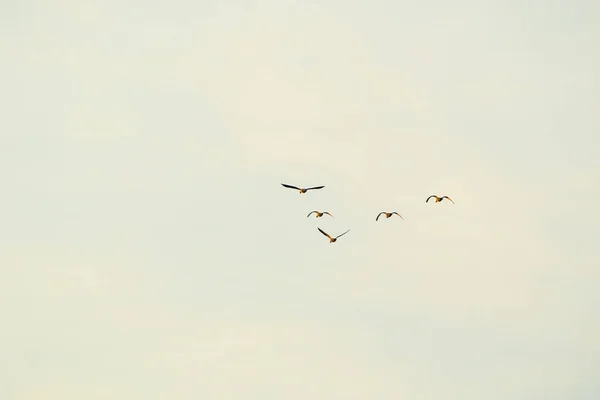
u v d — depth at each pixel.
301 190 67.94
